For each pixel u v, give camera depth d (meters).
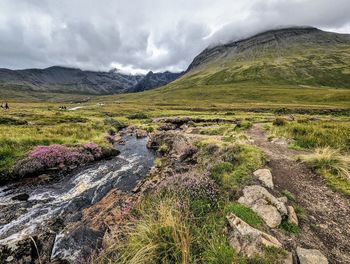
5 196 12.70
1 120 36.38
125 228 7.02
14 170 15.42
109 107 120.69
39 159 16.83
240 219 6.18
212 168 10.31
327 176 9.70
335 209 7.47
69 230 8.45
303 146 15.34
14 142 19.69
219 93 199.00
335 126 21.78
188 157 17.48
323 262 5.05
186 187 8.23
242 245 5.36
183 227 5.92
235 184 8.55
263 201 7.07
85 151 20.41
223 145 15.57
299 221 6.75
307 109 84.38
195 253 5.41
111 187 13.88
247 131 24.70
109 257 6.12
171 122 48.84
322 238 6.09
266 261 4.88
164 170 14.09
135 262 5.17
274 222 6.31
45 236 8.18
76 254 7.20
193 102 162.62
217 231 6.03
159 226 6.08
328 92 151.62
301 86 198.12
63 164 17.58
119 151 23.80
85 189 13.68
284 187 8.86
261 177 9.05
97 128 36.09
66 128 30.12
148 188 10.09
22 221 9.84
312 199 8.09
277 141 17.22
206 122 46.47
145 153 23.84
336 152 12.14
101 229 8.00
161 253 5.39
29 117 47.59
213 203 7.40
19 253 7.08
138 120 57.06
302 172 10.44
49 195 12.84
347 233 6.30
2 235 8.82
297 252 5.37
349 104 114.19
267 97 166.25
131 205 8.70
